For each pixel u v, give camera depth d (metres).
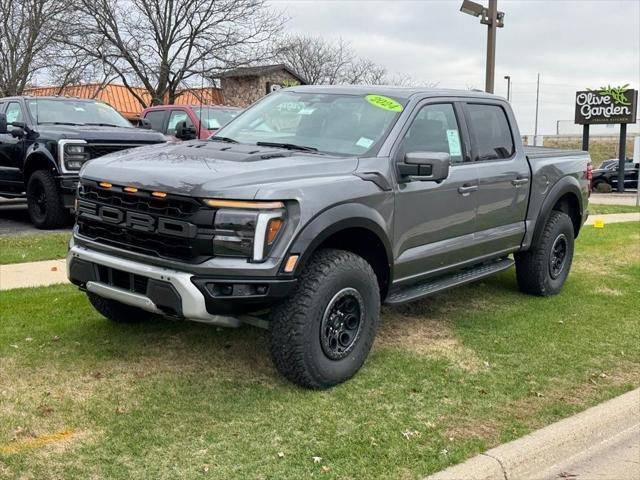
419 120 5.35
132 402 4.23
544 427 4.19
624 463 4.07
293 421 4.07
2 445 3.65
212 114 12.95
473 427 4.15
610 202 24.36
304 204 4.19
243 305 4.21
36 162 10.45
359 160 4.80
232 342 5.35
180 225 4.11
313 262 4.39
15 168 10.80
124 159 4.84
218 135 5.62
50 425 3.89
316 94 5.68
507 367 5.17
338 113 5.35
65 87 25.03
